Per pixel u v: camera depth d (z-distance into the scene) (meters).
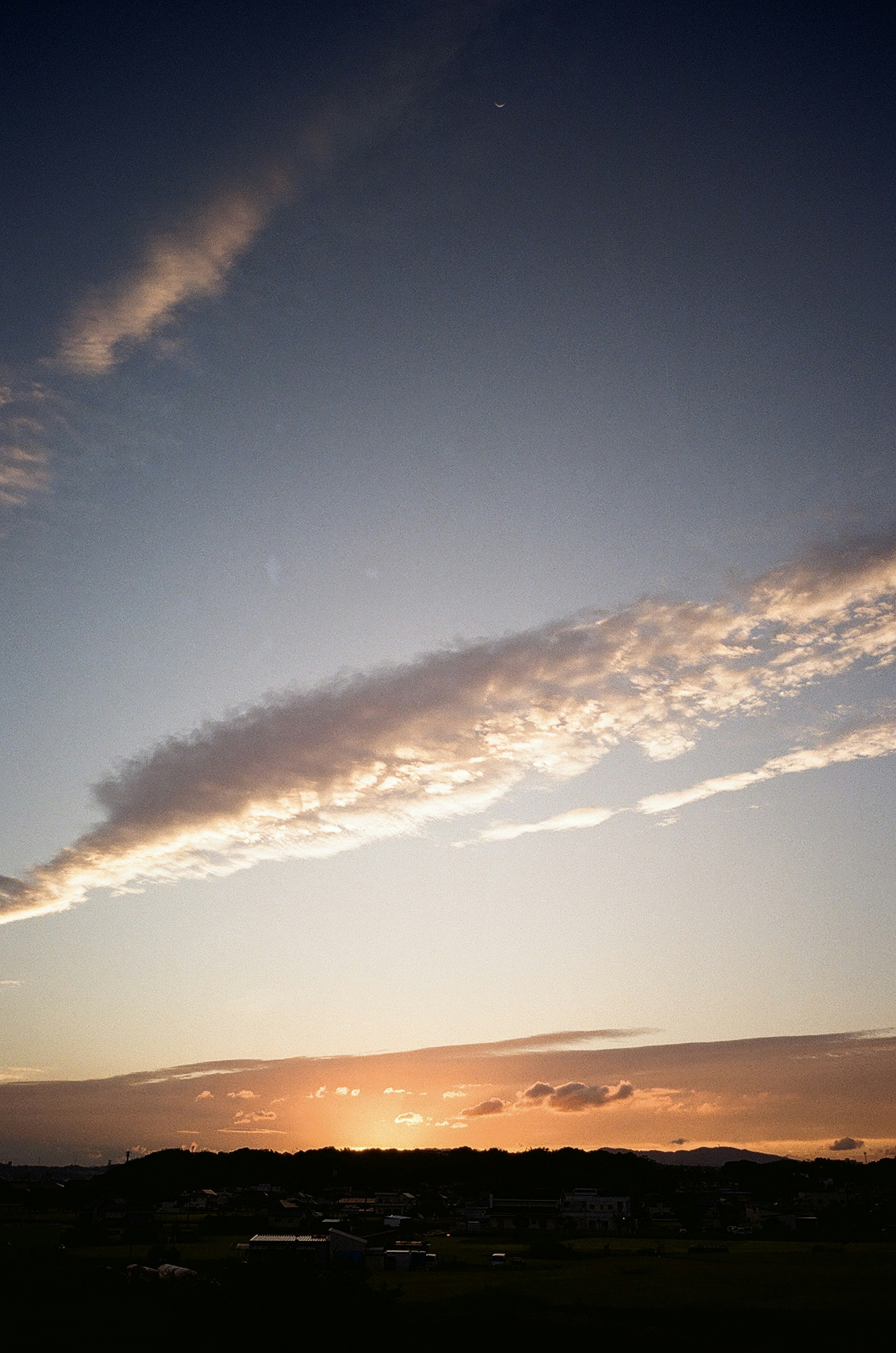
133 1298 41.22
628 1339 35.12
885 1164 157.25
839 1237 86.19
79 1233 77.38
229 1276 33.81
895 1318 38.44
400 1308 41.91
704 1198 124.19
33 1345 32.03
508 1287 49.06
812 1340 34.69
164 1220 96.94
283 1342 30.59
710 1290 46.47
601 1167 162.50
